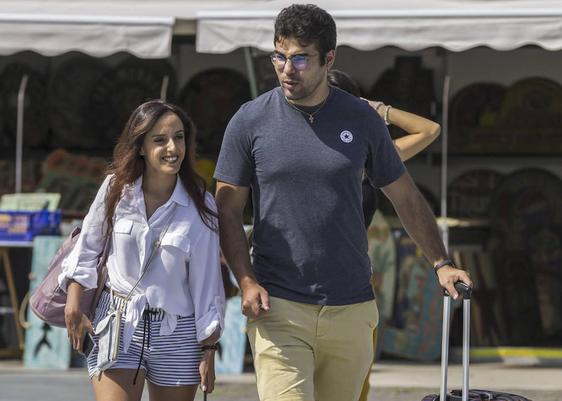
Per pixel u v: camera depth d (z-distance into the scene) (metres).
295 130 12.43
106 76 36.16
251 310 12.26
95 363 12.98
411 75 34.97
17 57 36.38
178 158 12.84
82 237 13.02
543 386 25.62
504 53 34.97
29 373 26.94
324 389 13.15
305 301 12.52
